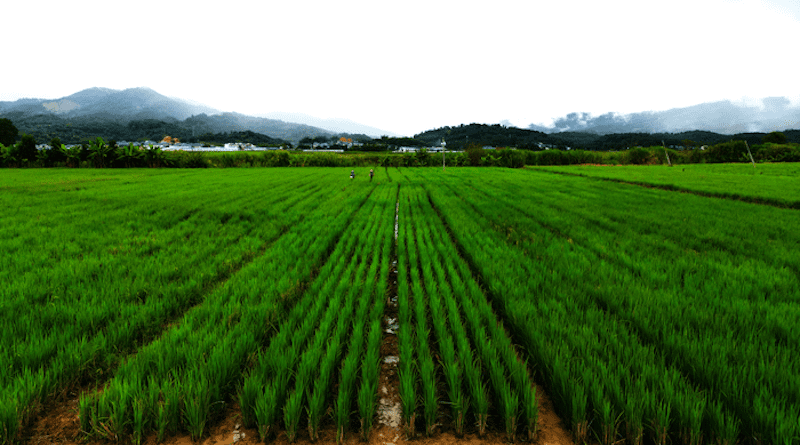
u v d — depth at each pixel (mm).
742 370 2961
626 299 4844
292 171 51031
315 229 10742
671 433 2408
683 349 3365
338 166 78562
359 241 9055
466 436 2596
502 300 4887
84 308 4328
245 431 2605
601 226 11281
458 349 3621
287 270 6516
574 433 2541
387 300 5434
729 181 28391
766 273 5980
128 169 52250
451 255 7465
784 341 3672
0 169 48969
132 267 6336
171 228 10539
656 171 46000
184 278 5918
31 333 3672
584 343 3465
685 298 4867
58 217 11812
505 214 13508
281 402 2709
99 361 3326
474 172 48156
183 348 3346
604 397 2648
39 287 5023
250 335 3648
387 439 2549
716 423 2383
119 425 2404
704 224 11266
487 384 3076
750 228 10578
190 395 2580
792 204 16109
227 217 12961
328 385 2965
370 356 3271
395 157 78812
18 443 2422
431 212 14820
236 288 5352
